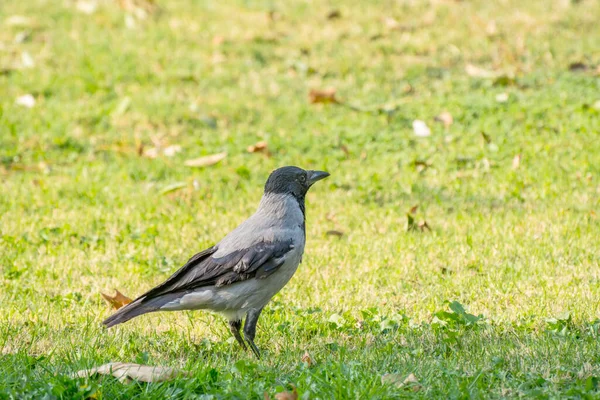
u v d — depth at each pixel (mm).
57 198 14242
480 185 14328
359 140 16234
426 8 22016
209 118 17125
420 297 10539
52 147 16312
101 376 7855
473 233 12492
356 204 13789
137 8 22125
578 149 15234
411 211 13344
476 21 21047
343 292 10711
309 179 9500
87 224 13164
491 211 13344
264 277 8961
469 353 8688
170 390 7633
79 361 8320
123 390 7582
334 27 21203
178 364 8672
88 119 17219
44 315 10172
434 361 8422
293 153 15797
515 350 8648
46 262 11789
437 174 14859
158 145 16141
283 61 19797
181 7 22672
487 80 18250
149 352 9133
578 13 21359
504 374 7934
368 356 8664
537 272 11070
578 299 10094
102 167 15539
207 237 12656
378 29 20953
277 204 9312
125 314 8797
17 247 12266
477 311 10062
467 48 19797
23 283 11141
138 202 14039
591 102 16953
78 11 22453
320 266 11578
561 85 17812
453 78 18594
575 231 12289
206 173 15156
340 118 17141
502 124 16391
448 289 10711
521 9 21641
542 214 13000
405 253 11867
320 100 17641
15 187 14648
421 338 9258
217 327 9906
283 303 10406
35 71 19188
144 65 19484
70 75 18984
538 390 7539
